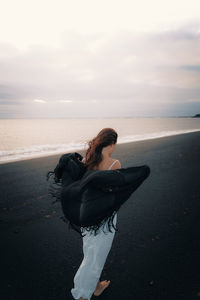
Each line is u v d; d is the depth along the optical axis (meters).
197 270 2.36
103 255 1.75
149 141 16.08
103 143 1.62
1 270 2.38
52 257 2.62
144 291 2.08
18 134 32.09
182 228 3.31
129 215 3.78
